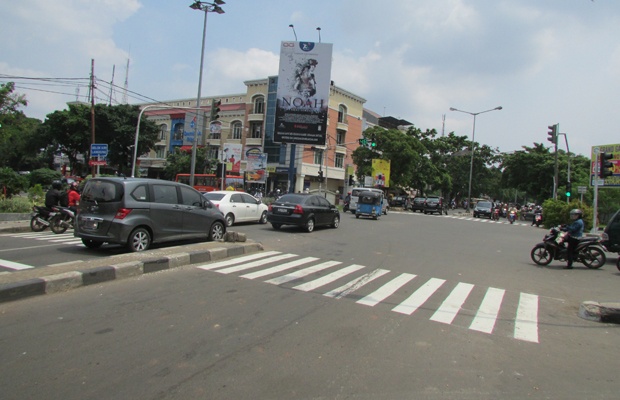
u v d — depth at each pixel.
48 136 47.91
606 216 30.45
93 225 8.88
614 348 4.90
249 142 50.19
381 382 3.65
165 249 8.86
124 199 8.93
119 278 6.81
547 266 11.15
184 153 51.75
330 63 26.20
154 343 4.27
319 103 26.23
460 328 5.34
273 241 12.77
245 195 17.59
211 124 21.73
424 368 4.01
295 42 26.45
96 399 3.16
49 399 3.13
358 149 47.81
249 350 4.21
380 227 20.39
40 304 5.34
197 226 10.61
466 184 68.12
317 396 3.34
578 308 6.72
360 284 7.52
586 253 10.84
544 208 29.62
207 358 3.97
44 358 3.82
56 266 6.71
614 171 27.17
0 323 4.64
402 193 56.19
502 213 49.44
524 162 51.59
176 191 10.19
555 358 4.50
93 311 5.18
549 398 3.53
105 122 46.56
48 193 12.37
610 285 8.82
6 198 16.11
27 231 12.42
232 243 10.27
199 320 5.03
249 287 6.77
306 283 7.32
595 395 3.62
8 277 5.86
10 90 25.75
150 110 61.34
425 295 7.00
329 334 4.80
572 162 48.72
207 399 3.22
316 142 26.30
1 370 3.56
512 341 4.98
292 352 4.22
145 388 3.35
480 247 14.82
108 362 3.79
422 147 47.50
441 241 15.92
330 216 17.89
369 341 4.65
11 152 53.41
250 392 3.36
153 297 5.91
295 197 16.55
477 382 3.77
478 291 7.57
